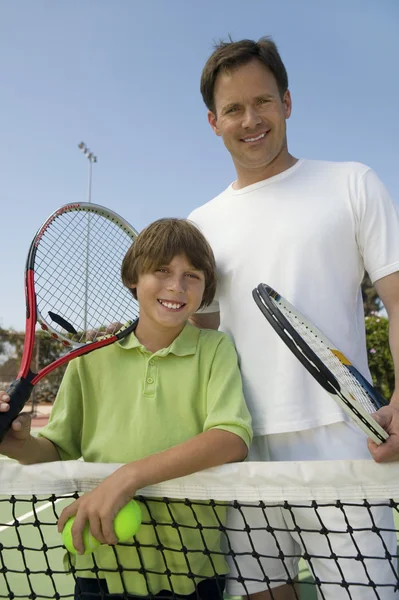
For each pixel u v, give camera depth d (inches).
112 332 69.2
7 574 116.4
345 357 63.0
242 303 69.2
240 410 57.7
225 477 51.6
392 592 60.2
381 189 67.8
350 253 67.6
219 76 72.2
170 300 63.6
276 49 72.8
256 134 71.1
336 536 60.6
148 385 62.2
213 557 60.3
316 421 63.1
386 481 48.9
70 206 73.0
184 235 65.9
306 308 65.6
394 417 51.0
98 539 49.4
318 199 68.8
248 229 71.1
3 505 180.9
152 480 50.3
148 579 57.2
